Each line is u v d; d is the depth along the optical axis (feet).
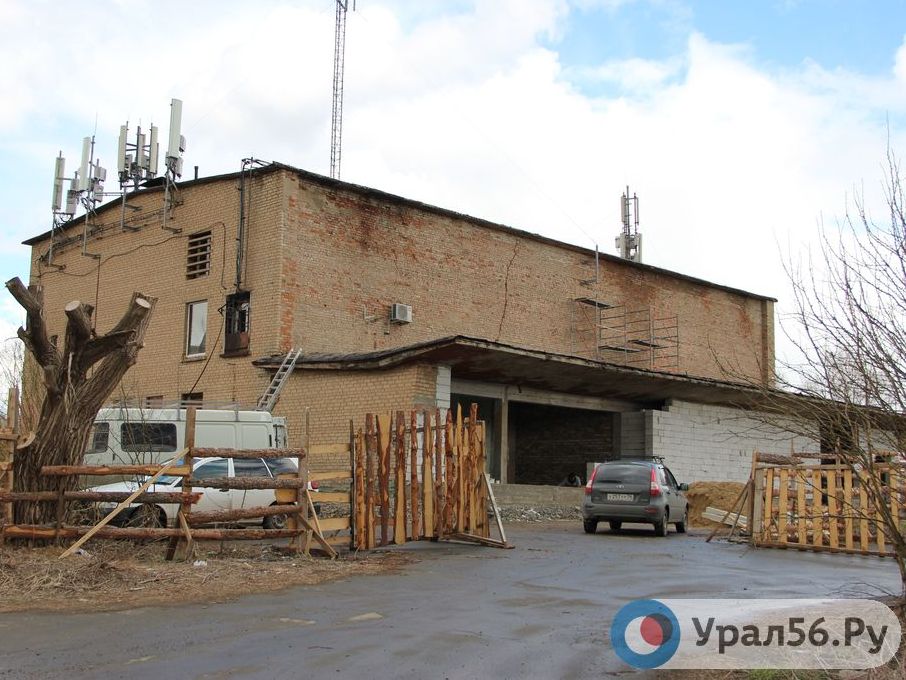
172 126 91.71
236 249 84.28
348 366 74.69
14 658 20.89
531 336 104.12
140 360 91.25
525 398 89.20
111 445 55.83
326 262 84.38
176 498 37.99
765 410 28.02
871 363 22.12
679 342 123.34
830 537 51.93
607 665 21.39
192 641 22.98
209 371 84.64
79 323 38.52
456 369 78.95
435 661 21.34
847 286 22.57
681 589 34.19
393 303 89.61
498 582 35.24
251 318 82.12
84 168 100.68
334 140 111.75
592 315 112.47
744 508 73.82
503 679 19.97
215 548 44.06
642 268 119.65
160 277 91.30
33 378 66.59
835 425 23.34
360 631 24.66
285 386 79.36
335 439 75.51
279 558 40.11
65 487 38.17
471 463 51.06
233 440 60.80
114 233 97.40
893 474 25.21
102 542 40.14
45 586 30.37
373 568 38.42
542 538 56.80
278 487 40.98
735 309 133.28
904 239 22.02
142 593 30.40
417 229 93.56
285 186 81.92
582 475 103.24
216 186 87.30
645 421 97.50
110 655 21.33
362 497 45.42
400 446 47.96
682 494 67.36
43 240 107.24
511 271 103.19
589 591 33.19
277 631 24.44
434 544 50.01
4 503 38.27
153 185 96.78
